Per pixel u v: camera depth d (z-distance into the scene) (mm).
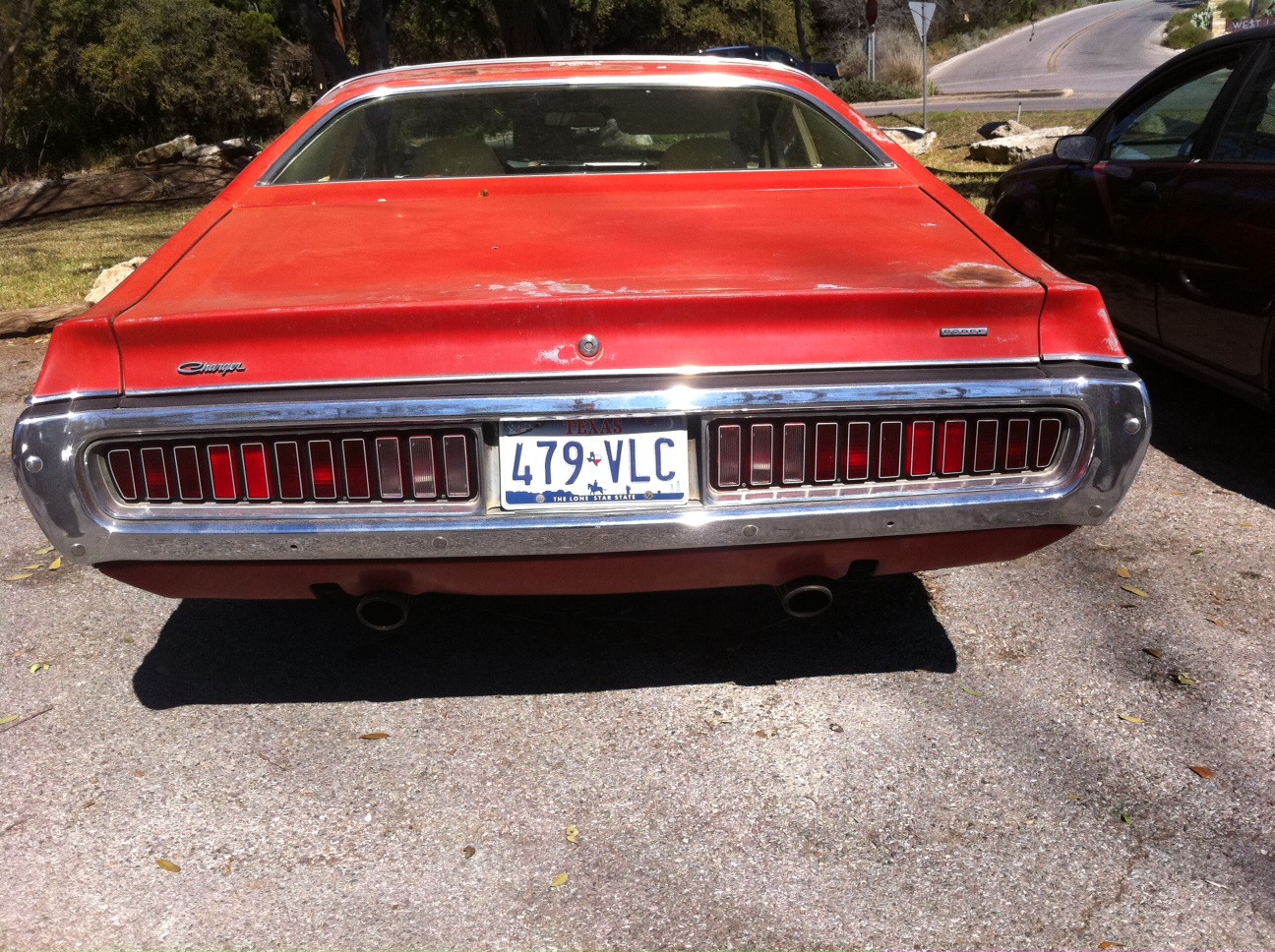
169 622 3314
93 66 28031
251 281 2549
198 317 2281
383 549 2330
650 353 2309
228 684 2957
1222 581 3395
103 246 11461
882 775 2520
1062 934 2053
